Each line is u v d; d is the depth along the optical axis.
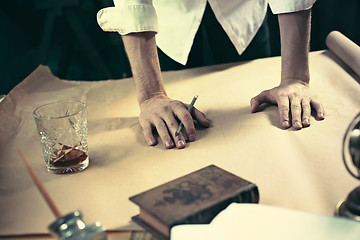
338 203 0.76
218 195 0.73
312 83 1.31
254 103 1.19
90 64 3.39
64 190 0.89
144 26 1.16
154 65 1.21
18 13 3.40
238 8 1.51
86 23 3.43
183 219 0.69
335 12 2.68
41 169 0.98
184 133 1.10
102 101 1.36
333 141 0.98
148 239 0.72
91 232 0.60
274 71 1.46
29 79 1.45
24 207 0.84
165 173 0.92
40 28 3.53
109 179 0.92
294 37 1.19
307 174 0.87
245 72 1.48
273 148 0.97
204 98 1.31
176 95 1.35
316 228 0.67
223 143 1.02
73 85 1.49
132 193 0.86
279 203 0.78
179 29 1.49
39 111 0.99
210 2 1.47
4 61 3.44
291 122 1.09
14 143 1.10
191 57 1.76
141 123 1.12
